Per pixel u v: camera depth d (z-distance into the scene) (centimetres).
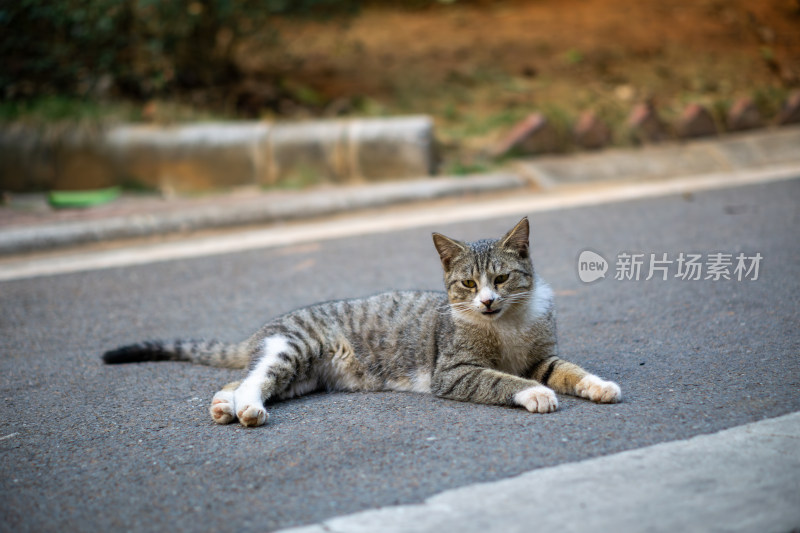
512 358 472
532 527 301
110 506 341
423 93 1188
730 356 482
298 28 1341
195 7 1090
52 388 499
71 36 1098
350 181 1012
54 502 348
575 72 1265
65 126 1022
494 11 1538
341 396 476
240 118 1088
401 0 1594
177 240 858
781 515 300
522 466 350
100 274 754
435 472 350
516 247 477
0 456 400
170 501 341
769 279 634
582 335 552
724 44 1368
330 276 719
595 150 1078
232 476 360
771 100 1198
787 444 351
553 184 995
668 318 569
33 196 1016
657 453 352
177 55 1122
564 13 1502
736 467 334
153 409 455
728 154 1073
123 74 1105
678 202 902
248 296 680
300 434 405
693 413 396
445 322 478
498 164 1032
